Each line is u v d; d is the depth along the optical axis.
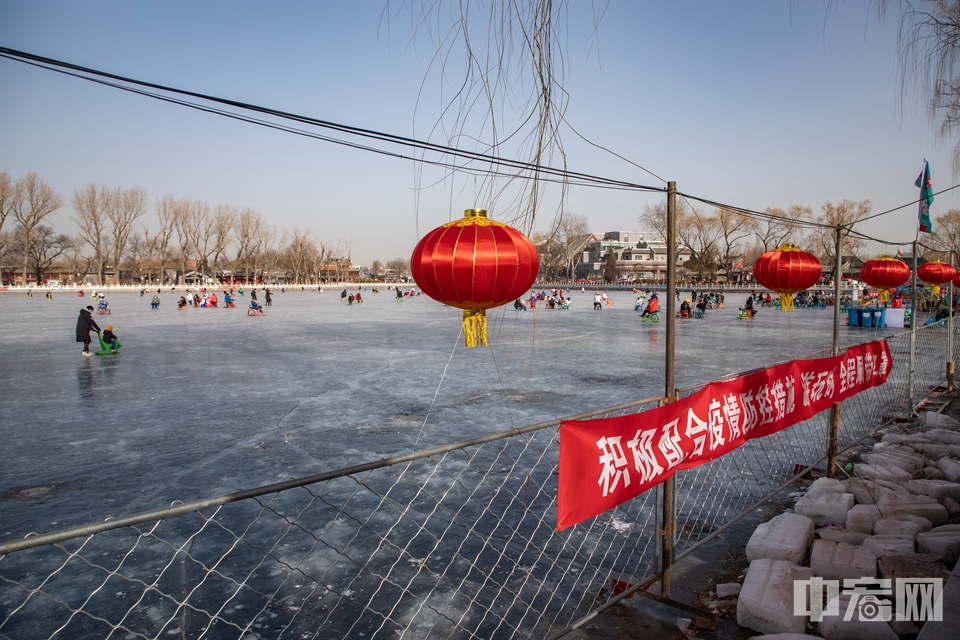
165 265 101.62
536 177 3.26
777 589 3.61
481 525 5.16
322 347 18.70
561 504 3.03
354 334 23.02
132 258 107.06
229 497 2.11
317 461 7.00
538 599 3.97
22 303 45.75
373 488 6.04
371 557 4.55
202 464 6.91
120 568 4.38
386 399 10.57
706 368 14.21
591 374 13.34
